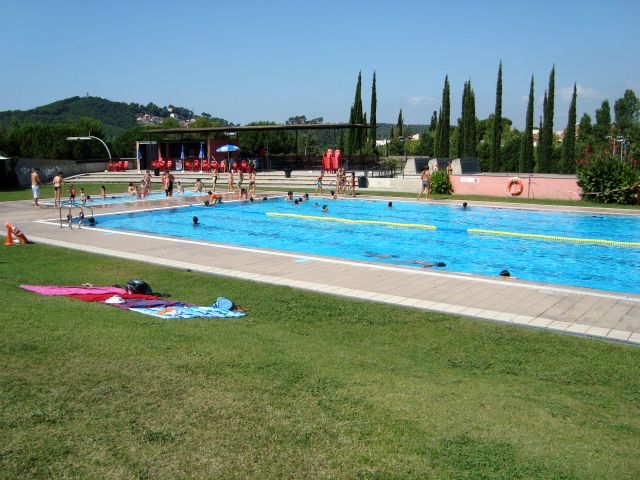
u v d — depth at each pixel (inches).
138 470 150.6
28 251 555.5
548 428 188.5
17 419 174.4
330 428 178.4
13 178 1449.3
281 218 917.2
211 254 545.0
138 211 927.0
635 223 821.9
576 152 2256.4
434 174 1208.2
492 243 692.1
